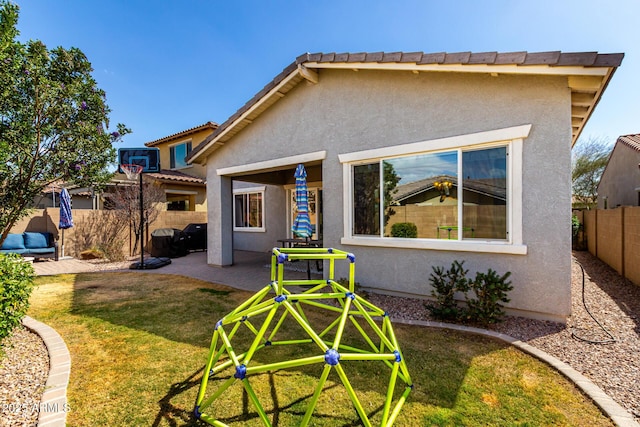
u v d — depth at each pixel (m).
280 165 8.91
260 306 3.16
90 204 20.31
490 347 4.46
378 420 2.94
